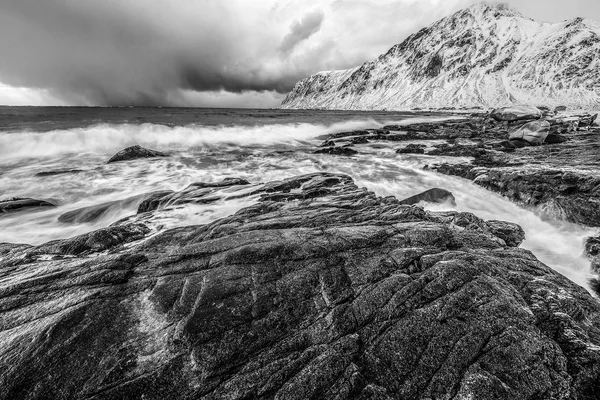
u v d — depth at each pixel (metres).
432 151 27.11
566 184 13.41
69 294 5.16
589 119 45.25
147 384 3.88
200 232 7.59
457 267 5.42
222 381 3.95
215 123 43.78
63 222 11.95
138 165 21.80
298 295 5.08
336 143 35.41
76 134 26.97
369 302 4.90
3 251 7.31
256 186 12.64
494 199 15.58
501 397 3.71
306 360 4.12
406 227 7.12
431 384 3.92
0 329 4.50
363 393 3.79
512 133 30.20
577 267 10.20
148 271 5.83
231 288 5.18
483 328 4.44
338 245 6.28
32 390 3.78
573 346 4.32
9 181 17.36
